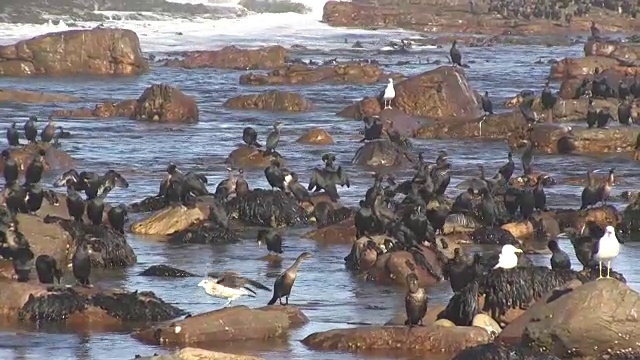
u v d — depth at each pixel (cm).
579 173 17625
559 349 8612
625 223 13838
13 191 12350
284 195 14150
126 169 17288
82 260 10294
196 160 18175
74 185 13650
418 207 11894
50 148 17338
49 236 11250
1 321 9575
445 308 9675
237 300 10369
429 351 8806
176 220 13375
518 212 14025
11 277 10531
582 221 13838
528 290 9644
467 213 13775
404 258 11238
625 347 8556
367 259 11619
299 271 11662
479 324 9275
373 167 18000
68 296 9738
